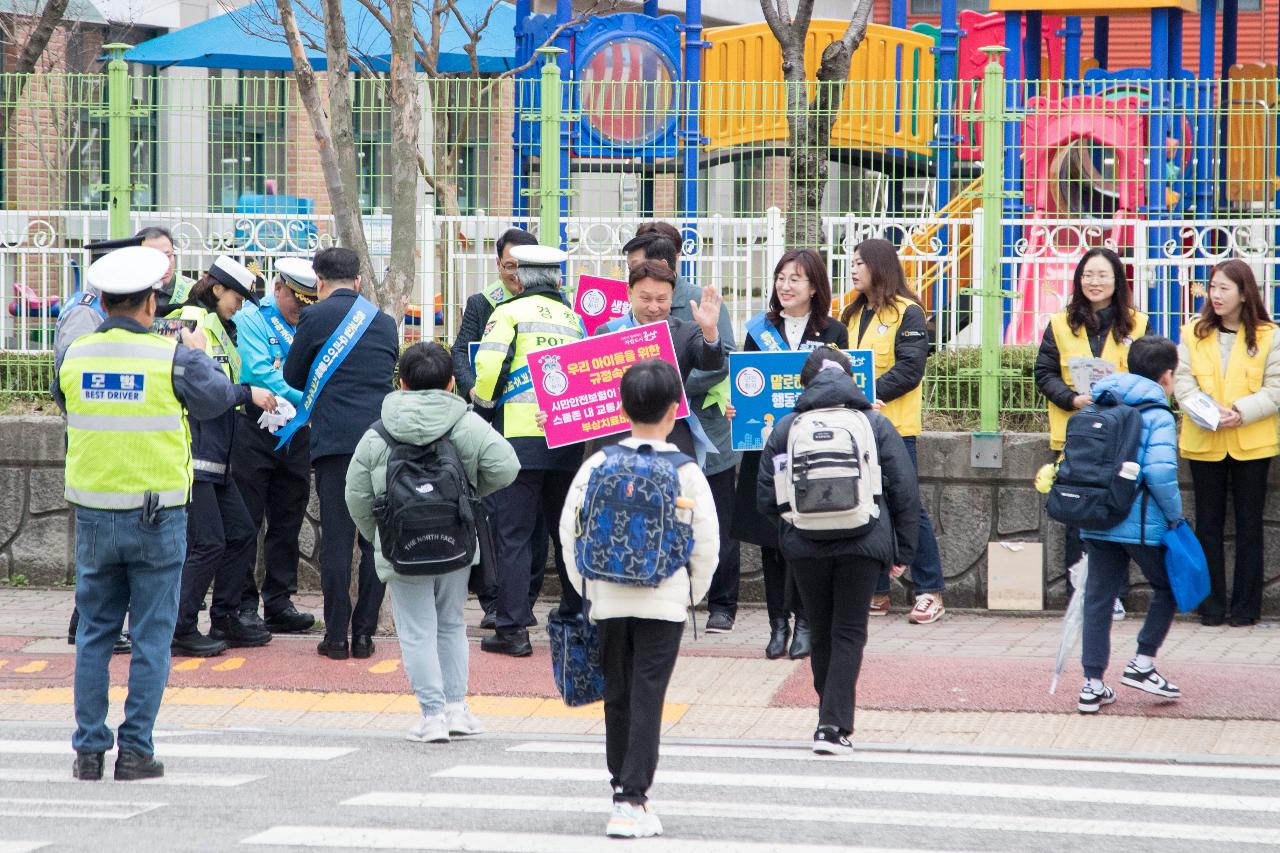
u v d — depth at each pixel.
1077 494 22.03
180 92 31.94
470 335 27.81
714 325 23.27
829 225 31.73
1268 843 16.28
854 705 20.95
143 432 18.47
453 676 21.77
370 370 25.03
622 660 16.72
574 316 25.56
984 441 29.86
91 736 18.86
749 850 15.60
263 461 26.72
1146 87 40.16
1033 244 31.44
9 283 32.53
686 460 16.66
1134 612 29.75
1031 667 24.73
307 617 27.86
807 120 31.41
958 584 30.19
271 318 25.97
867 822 16.91
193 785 18.58
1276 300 31.98
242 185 32.06
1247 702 22.75
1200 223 31.03
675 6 62.50
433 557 20.61
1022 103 31.03
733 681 24.27
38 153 32.34
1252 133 31.23
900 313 26.86
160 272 18.78
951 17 40.44
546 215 31.16
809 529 19.97
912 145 32.75
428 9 41.53
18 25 46.88
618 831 15.97
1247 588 28.34
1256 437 27.72
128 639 26.16
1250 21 61.97
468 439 21.20
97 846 15.48
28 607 30.06
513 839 15.95
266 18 41.72
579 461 25.03
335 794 18.08
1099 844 16.12
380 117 31.92
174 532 18.77
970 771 19.73
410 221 27.88
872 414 20.53
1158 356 22.62
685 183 32.66
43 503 32.16
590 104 32.28
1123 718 22.25
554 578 31.38
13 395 32.81
